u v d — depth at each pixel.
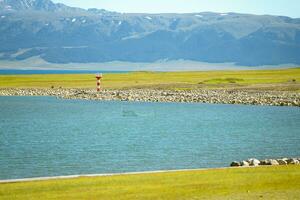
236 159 100.19
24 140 125.00
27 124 161.38
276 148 114.56
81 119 177.38
